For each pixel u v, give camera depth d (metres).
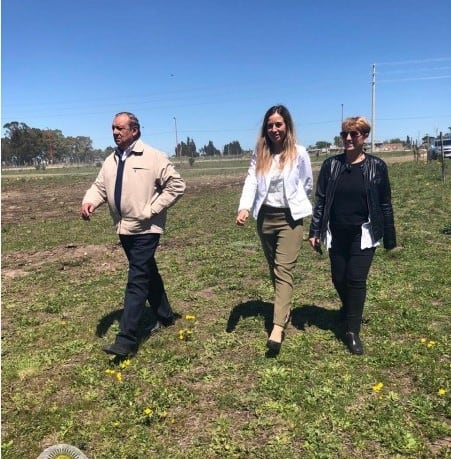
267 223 4.54
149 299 5.14
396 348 4.51
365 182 4.35
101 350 4.80
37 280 7.52
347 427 3.37
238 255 8.55
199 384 4.06
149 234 4.58
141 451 3.24
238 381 4.07
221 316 5.56
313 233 4.65
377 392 3.79
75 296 6.59
